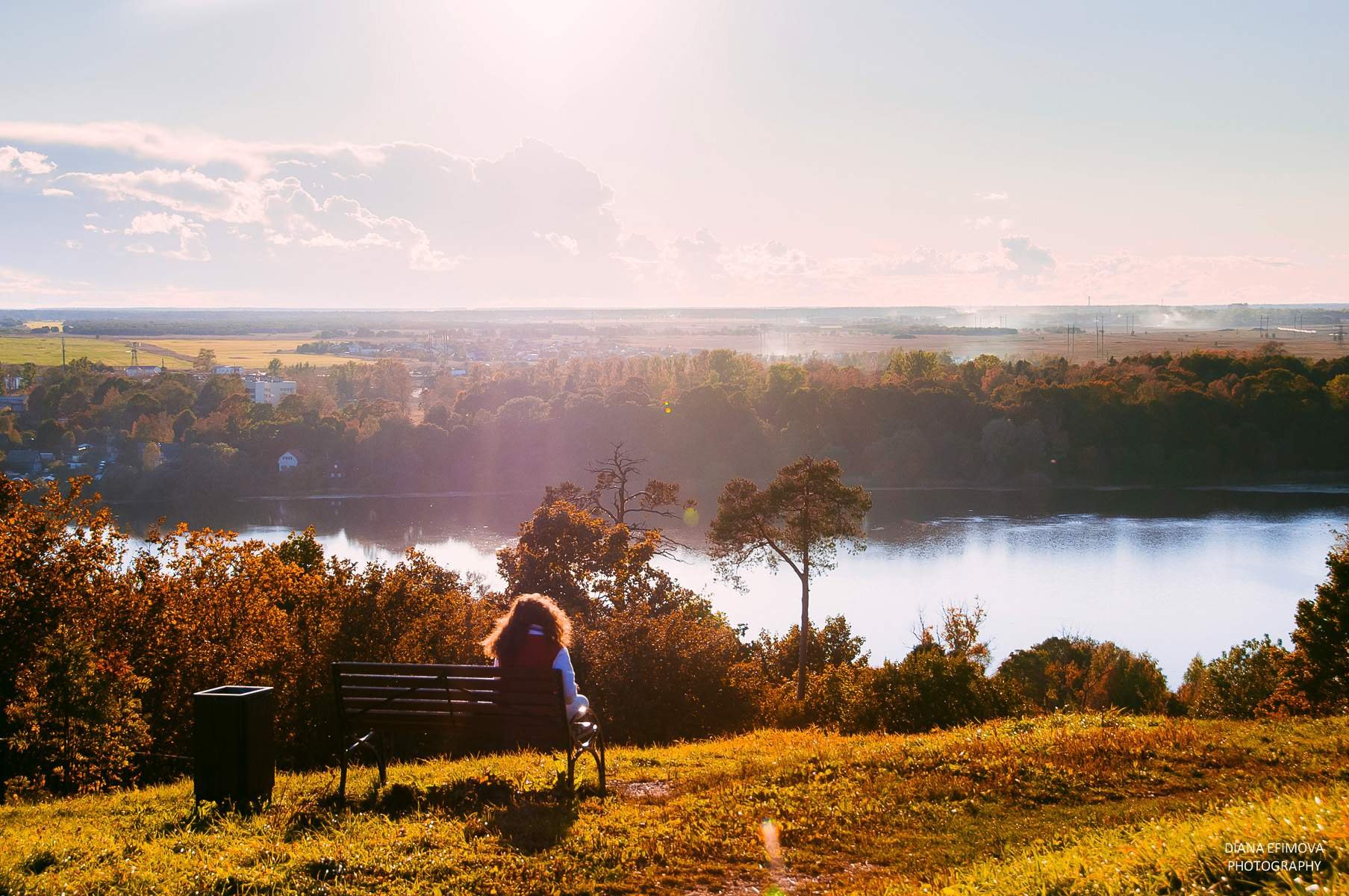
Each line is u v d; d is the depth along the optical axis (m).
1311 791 6.46
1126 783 7.83
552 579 39.25
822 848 6.24
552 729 7.14
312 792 7.47
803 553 46.12
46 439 124.44
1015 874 5.21
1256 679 28.64
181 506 108.62
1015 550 81.81
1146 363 152.25
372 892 5.38
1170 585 70.75
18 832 6.80
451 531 94.50
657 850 6.06
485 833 6.32
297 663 20.92
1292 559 77.56
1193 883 4.61
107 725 16.36
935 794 7.46
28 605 16.59
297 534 92.12
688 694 21.84
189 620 21.42
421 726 7.29
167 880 5.46
